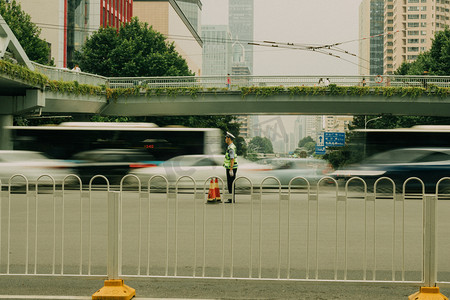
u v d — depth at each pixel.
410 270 6.93
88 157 24.48
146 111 43.28
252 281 5.70
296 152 100.38
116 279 5.45
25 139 24.56
